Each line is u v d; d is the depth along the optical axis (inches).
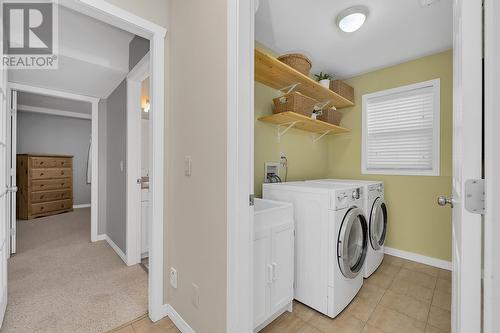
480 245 22.6
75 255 108.0
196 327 53.6
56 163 199.0
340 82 112.7
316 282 68.5
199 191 52.9
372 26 82.4
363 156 121.2
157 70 62.5
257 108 91.8
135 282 83.4
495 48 20.4
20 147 197.6
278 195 79.6
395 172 111.6
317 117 107.8
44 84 110.4
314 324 63.4
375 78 117.6
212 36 48.9
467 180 23.1
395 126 113.5
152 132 62.8
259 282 57.7
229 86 44.2
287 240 66.8
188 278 56.5
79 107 193.2
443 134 99.3
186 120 57.6
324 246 67.0
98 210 129.6
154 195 62.4
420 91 106.3
